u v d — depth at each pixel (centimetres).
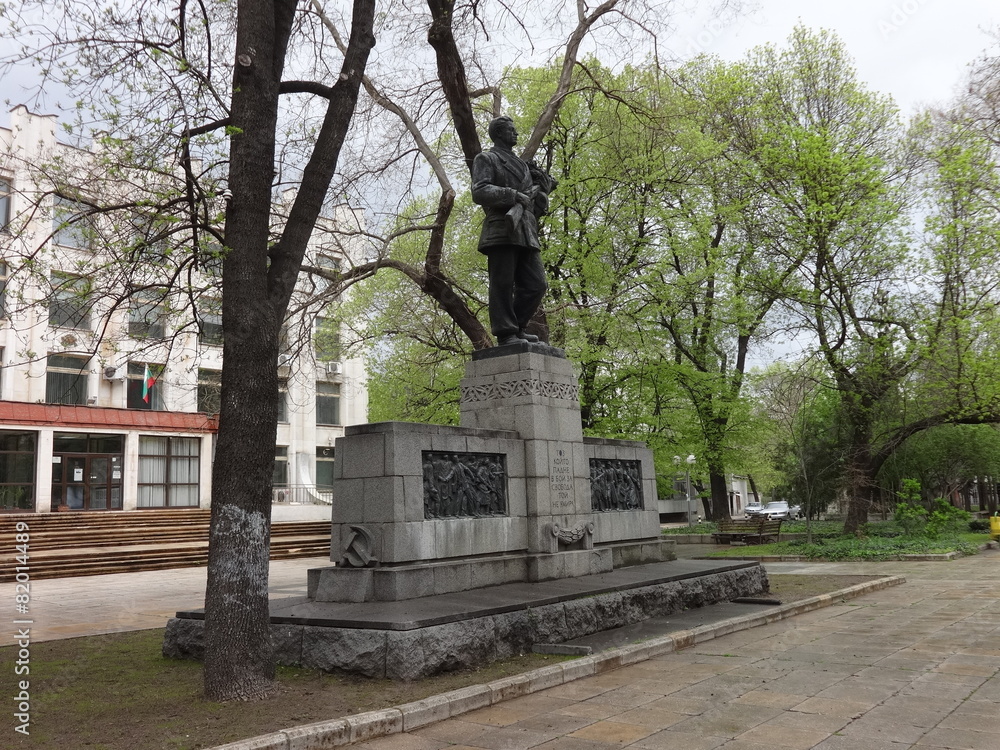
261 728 533
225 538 636
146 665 780
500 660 745
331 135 782
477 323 1589
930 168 2341
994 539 2538
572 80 1991
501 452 1024
